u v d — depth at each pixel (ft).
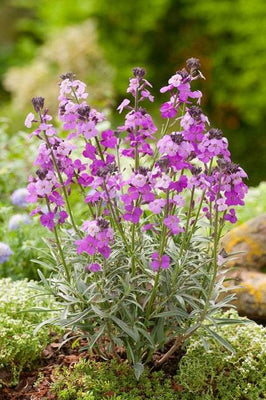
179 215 10.57
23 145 18.43
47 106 23.97
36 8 39.04
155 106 30.45
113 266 9.73
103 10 31.30
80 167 9.12
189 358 10.44
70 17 31.91
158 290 9.87
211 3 29.91
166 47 31.81
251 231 13.37
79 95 9.00
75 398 9.87
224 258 10.10
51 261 10.52
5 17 39.83
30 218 15.14
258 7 29.17
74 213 15.44
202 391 10.09
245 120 30.83
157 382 10.25
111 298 9.41
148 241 10.12
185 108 9.16
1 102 32.83
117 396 9.80
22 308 11.49
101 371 10.23
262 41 29.35
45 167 8.95
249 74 29.63
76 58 24.75
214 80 30.94
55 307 11.62
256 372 10.36
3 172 17.29
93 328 9.89
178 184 8.47
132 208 8.52
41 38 35.81
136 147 8.97
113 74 25.40
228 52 30.37
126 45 31.50
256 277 12.67
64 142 9.02
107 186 8.77
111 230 8.50
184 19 31.37
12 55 36.70
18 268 14.34
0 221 17.16
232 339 10.79
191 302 9.46
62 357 10.94
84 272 9.67
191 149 8.34
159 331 9.69
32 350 10.62
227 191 8.72
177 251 9.76
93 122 8.81
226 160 8.73
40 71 25.17
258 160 29.58
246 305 12.23
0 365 10.32
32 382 10.42
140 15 31.19
